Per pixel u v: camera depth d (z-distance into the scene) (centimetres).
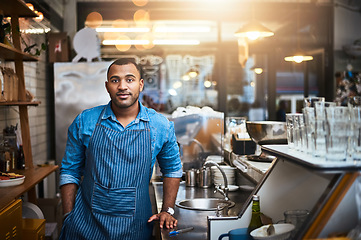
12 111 468
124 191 228
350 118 148
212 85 777
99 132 230
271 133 298
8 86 378
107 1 717
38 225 313
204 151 408
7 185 321
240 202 288
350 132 147
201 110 411
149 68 771
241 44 761
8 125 452
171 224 230
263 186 198
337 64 744
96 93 616
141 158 229
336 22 740
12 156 389
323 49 743
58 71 614
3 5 363
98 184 228
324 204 140
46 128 660
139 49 762
